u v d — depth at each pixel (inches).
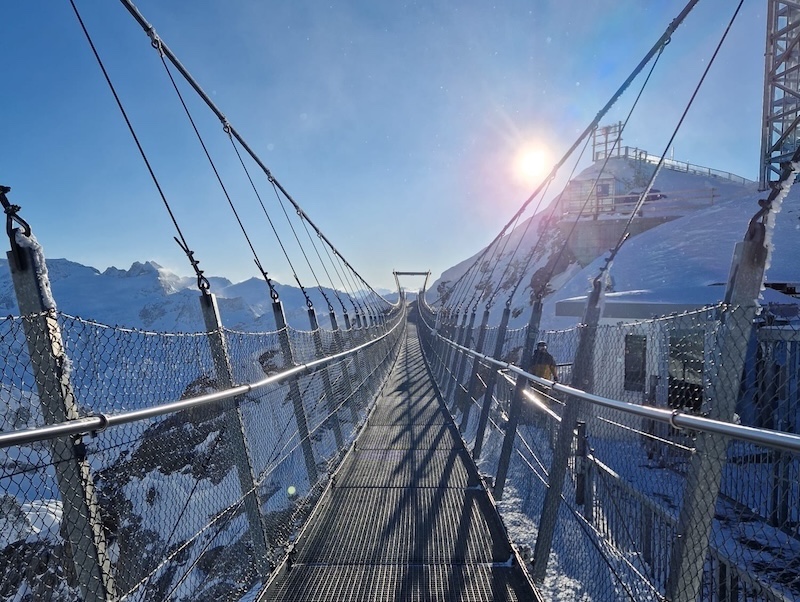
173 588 81.7
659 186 1409.9
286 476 147.6
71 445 57.3
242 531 120.2
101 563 58.3
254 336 126.2
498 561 126.6
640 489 127.2
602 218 844.6
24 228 56.7
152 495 82.2
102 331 65.1
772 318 139.3
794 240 428.1
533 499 168.7
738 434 52.5
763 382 130.2
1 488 55.4
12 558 57.8
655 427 163.8
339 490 175.8
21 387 53.9
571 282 666.8
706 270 435.8
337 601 109.7
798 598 86.9
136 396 70.4
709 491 64.3
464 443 236.5
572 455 156.8
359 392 298.7
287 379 137.3
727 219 652.1
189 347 92.2
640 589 107.3
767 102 573.0
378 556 128.7
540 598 106.3
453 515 154.5
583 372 107.4
